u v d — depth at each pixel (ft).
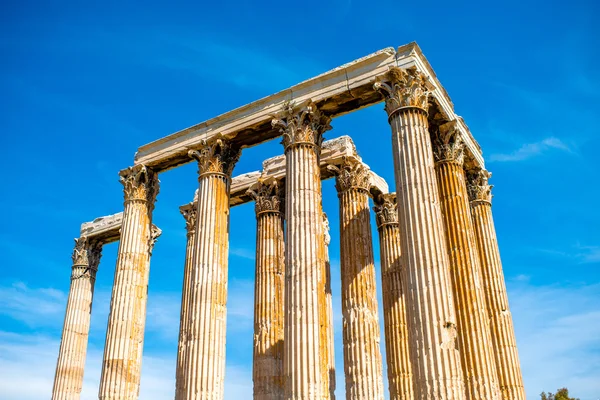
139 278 101.76
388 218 114.32
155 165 107.34
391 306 106.11
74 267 145.69
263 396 96.99
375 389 88.79
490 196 102.32
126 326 96.84
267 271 106.52
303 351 74.49
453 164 90.17
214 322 87.51
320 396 72.84
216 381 84.58
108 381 92.73
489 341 81.15
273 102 94.79
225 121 99.55
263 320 102.83
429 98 85.10
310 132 88.99
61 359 135.44
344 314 95.09
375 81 83.61
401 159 76.95
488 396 77.25
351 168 104.53
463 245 85.40
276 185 113.50
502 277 96.07
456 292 83.71
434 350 65.72
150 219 107.34
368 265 98.07
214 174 97.19
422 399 64.64
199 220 94.48
